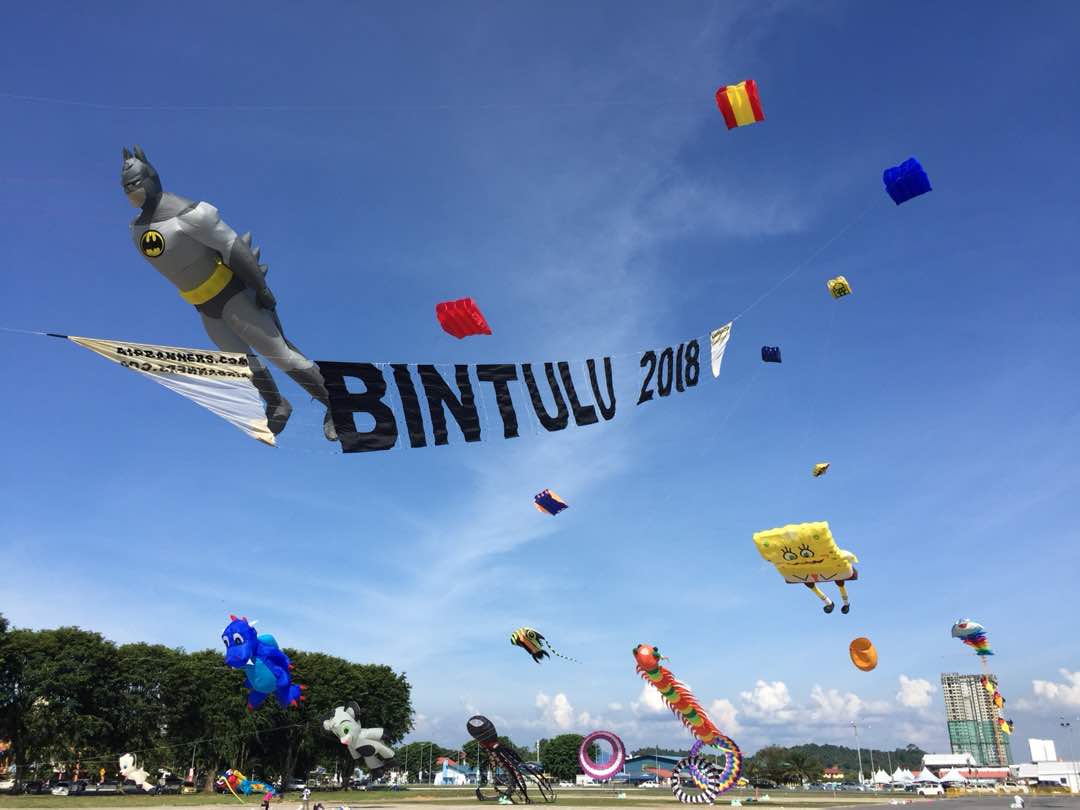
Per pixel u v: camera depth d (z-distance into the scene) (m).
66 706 58.31
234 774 50.81
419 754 169.88
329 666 79.19
